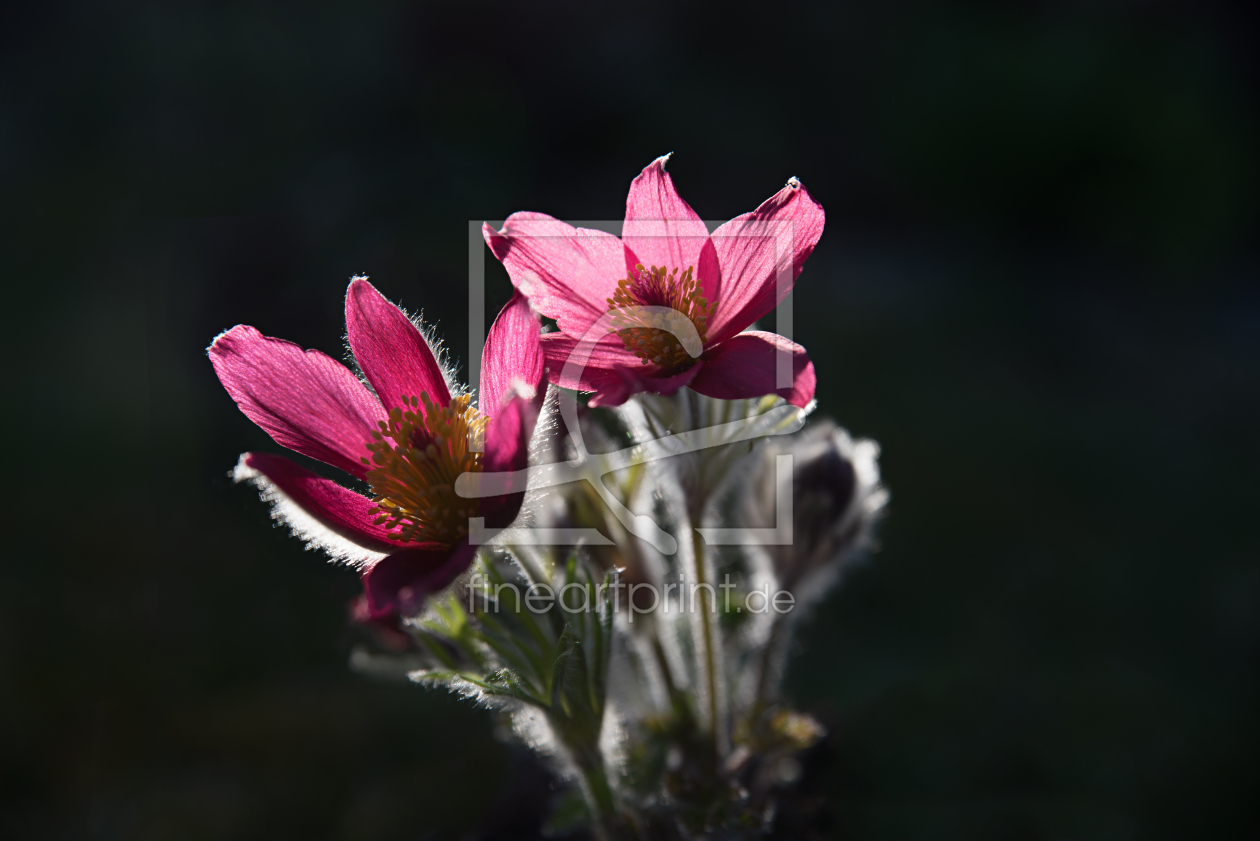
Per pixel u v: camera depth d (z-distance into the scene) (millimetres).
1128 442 1302
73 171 1613
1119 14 2041
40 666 871
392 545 525
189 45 1754
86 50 1771
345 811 717
